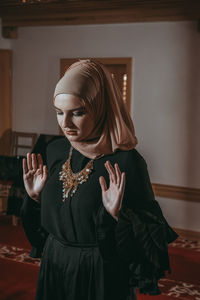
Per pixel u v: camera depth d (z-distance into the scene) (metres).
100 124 1.20
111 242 1.19
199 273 3.68
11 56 5.68
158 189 4.89
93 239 1.23
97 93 1.13
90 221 1.21
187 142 4.68
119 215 1.13
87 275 1.23
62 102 1.12
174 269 3.76
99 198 1.20
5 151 5.83
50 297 1.33
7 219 5.16
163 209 4.90
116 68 5.15
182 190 4.73
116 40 4.95
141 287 1.19
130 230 1.14
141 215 1.17
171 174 4.82
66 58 5.32
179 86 4.64
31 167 1.37
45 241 1.48
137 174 1.20
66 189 1.26
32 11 5.22
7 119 5.80
